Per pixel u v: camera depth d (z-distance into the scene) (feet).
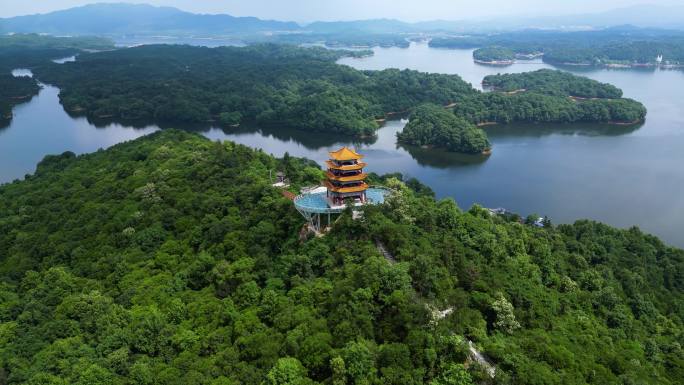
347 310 241.55
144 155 600.80
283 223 372.79
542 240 397.60
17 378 246.27
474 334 242.58
